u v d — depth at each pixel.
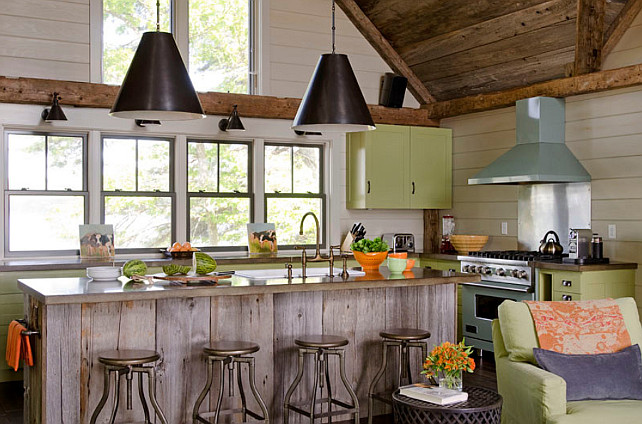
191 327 4.27
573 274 5.62
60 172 6.26
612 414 3.40
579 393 3.67
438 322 5.12
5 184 6.01
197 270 4.50
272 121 7.09
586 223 6.26
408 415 3.34
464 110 7.38
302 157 7.39
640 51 5.79
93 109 6.27
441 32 7.04
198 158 6.86
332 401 4.49
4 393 5.46
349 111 4.22
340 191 7.48
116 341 4.05
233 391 4.37
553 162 6.08
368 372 4.87
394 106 7.60
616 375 3.71
